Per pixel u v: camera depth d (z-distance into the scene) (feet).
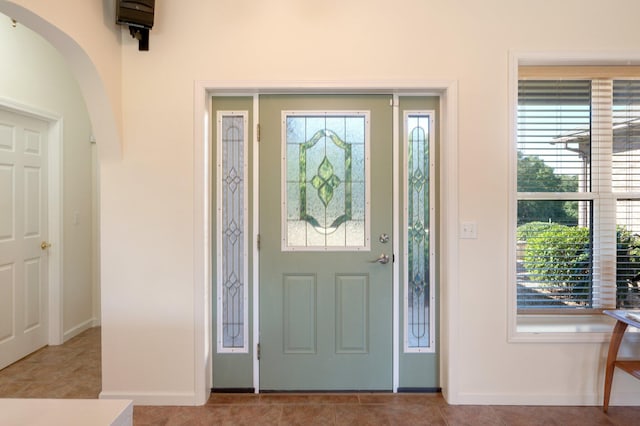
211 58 7.39
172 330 7.41
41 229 10.12
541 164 7.89
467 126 7.41
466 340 7.45
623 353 7.48
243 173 7.85
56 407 3.04
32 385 8.14
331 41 7.41
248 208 7.86
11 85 8.87
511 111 7.39
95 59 6.54
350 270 7.88
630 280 7.96
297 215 7.89
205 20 7.39
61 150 10.49
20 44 9.11
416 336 7.91
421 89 7.52
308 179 7.88
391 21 7.41
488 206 7.42
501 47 7.39
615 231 7.89
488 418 6.97
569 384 7.43
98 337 11.00
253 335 7.86
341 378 7.89
